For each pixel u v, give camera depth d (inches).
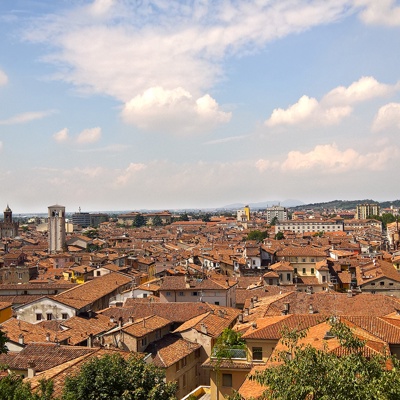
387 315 3048.7
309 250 7362.2
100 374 1802.4
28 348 2664.9
